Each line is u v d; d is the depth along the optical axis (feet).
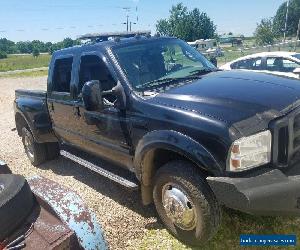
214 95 11.44
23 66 182.29
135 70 13.94
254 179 9.85
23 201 8.68
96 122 14.74
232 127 10.02
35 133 19.63
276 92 11.59
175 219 11.80
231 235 12.18
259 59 33.35
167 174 11.61
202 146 10.40
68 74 16.74
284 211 9.87
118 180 13.85
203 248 11.73
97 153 15.84
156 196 12.51
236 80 13.00
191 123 10.75
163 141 11.32
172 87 13.10
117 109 13.46
